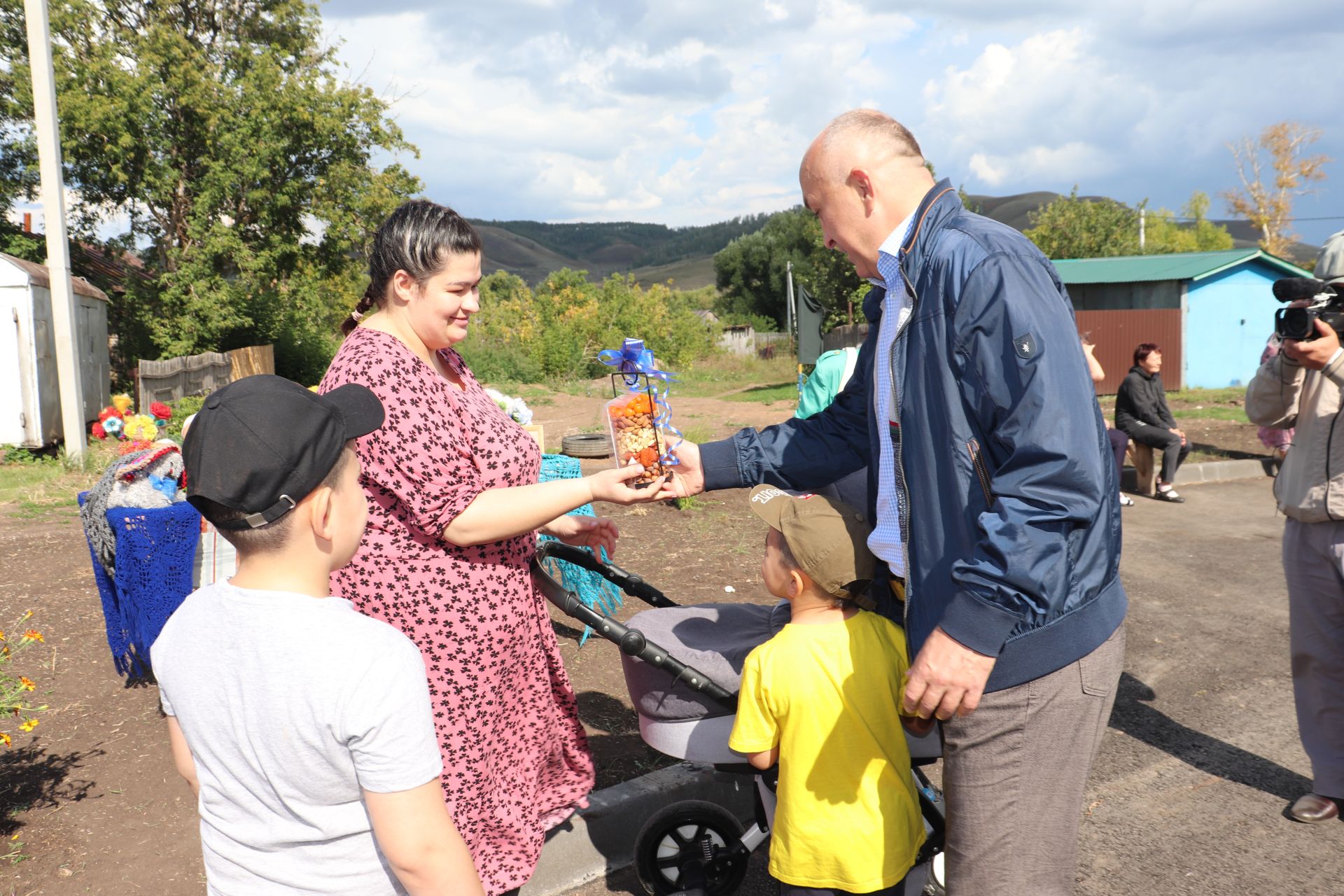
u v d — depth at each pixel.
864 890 2.32
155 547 4.29
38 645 5.40
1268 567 7.27
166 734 4.28
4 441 13.70
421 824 1.37
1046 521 1.91
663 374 2.66
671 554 7.03
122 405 4.54
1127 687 4.99
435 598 2.31
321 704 1.34
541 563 2.75
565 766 2.80
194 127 24.11
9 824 3.50
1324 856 3.41
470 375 2.60
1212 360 23.59
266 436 1.37
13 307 13.63
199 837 3.42
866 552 2.33
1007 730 2.04
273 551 1.42
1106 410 18.05
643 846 2.93
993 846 2.10
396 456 2.16
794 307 41.50
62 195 12.54
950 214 2.17
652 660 2.50
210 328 23.38
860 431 2.81
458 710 2.38
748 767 2.62
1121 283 24.09
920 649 2.17
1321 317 3.36
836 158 2.29
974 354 2.01
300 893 1.41
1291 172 48.97
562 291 42.62
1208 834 3.57
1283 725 4.50
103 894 3.06
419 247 2.25
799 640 2.35
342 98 24.88
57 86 22.20
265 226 25.14
